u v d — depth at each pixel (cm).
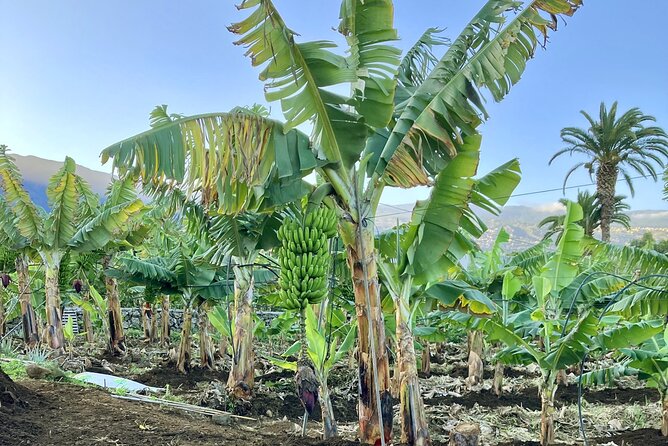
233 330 868
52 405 503
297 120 436
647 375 675
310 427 698
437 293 593
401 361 512
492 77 466
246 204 479
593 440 670
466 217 538
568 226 688
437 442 652
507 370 1270
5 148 961
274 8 380
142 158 385
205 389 911
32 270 1516
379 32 456
